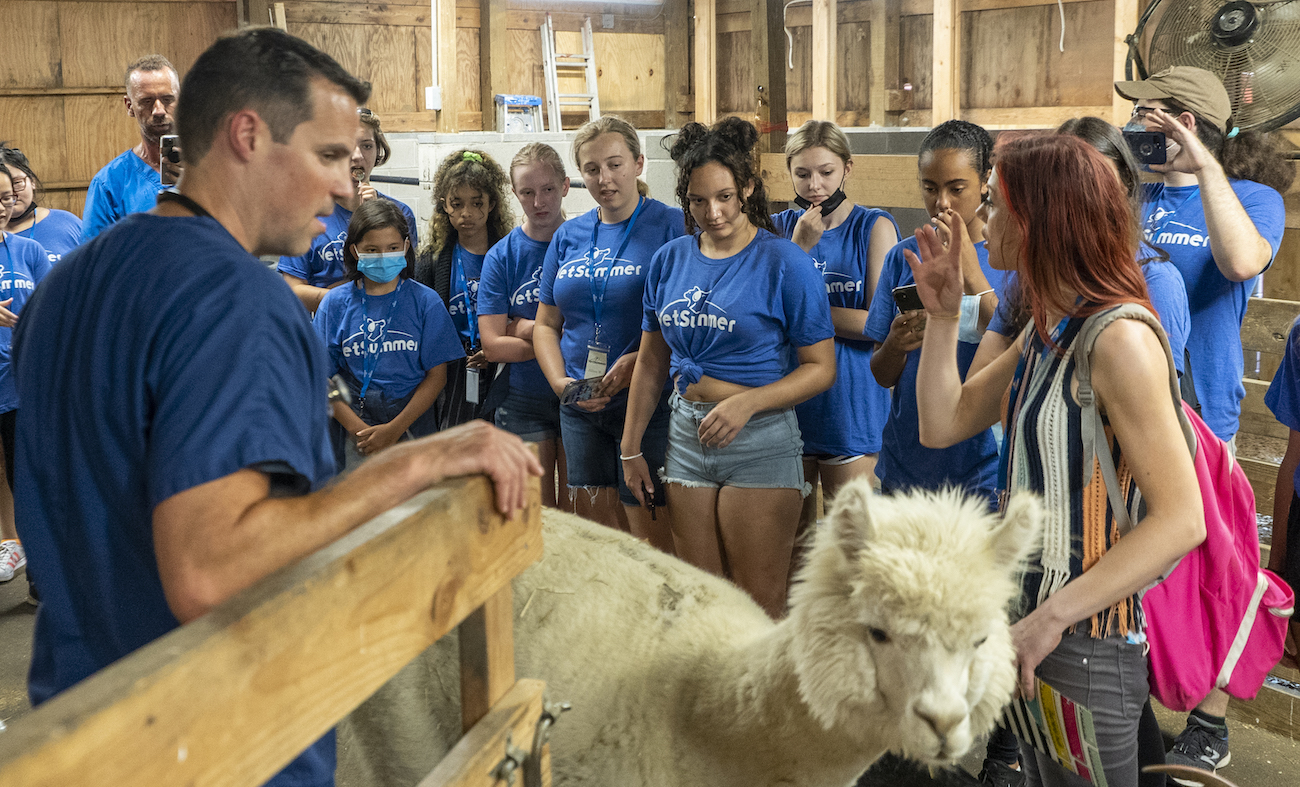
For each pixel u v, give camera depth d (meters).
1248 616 2.10
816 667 1.70
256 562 1.10
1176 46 4.02
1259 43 3.74
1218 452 2.04
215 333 1.16
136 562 1.23
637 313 3.59
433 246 4.57
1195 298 3.22
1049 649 1.76
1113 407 1.71
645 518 3.52
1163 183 3.39
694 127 3.42
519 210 8.73
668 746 1.97
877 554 1.61
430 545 1.12
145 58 4.57
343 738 2.56
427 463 1.21
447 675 2.19
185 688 0.77
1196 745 2.96
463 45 10.33
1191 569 1.98
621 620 2.16
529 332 4.03
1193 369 3.23
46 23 8.53
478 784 1.21
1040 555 1.83
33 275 4.60
